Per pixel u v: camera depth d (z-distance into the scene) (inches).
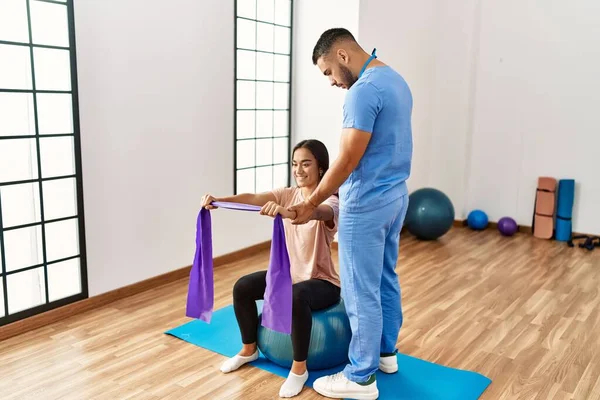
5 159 118.3
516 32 218.5
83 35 127.4
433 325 130.3
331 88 190.1
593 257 190.9
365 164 89.5
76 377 103.9
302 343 98.0
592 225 214.1
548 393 99.7
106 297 140.4
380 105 87.0
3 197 118.8
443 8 228.4
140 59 141.6
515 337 123.8
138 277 149.0
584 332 126.7
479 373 106.9
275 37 189.0
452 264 181.2
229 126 172.7
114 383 101.8
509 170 228.2
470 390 100.0
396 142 90.1
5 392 98.2
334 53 93.2
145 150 146.2
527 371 108.0
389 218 91.5
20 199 121.9
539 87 217.2
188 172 160.1
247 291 104.0
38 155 123.3
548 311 139.7
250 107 183.0
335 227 102.0
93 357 112.0
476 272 172.4
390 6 197.9
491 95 227.1
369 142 89.0
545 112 217.5
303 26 193.3
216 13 162.4
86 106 130.3
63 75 125.7
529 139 222.2
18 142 120.0
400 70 210.2
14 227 120.7
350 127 86.6
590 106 208.7
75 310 133.3
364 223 90.4
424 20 221.6
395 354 107.2
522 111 221.9
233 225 179.2
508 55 221.3
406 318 134.4
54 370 106.4
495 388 101.6
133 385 101.3
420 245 206.4
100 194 136.2
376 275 93.0
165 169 152.7
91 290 137.1
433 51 231.0
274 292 91.6
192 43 155.9
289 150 203.0
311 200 90.2
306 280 103.2
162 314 134.6
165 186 153.4
